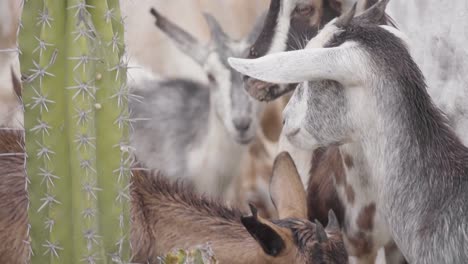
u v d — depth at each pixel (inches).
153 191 281.6
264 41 307.1
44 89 206.1
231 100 313.4
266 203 321.4
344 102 265.6
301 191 283.0
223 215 279.9
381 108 261.4
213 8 311.4
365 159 287.7
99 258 209.8
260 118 316.2
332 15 306.7
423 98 264.7
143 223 272.8
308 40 305.6
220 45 312.3
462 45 310.7
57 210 207.6
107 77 214.8
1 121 317.7
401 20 313.7
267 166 318.3
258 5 311.1
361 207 299.4
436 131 263.7
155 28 313.3
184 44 313.7
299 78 258.7
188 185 315.3
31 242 211.6
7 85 322.3
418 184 261.1
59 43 207.6
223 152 317.4
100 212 213.8
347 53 259.4
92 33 211.3
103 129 214.4
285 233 250.4
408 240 263.7
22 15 210.1
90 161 207.2
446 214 256.4
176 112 315.3
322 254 250.2
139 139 314.2
